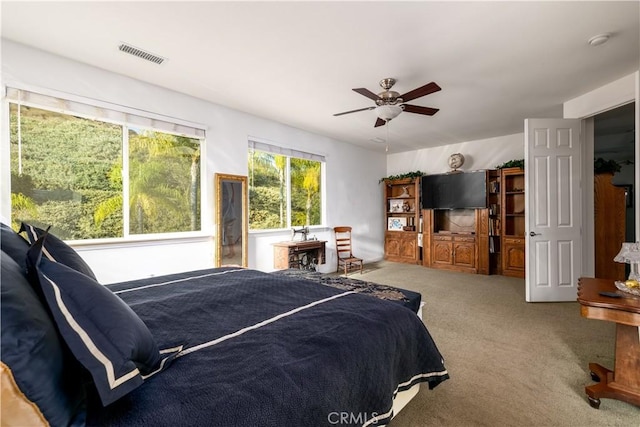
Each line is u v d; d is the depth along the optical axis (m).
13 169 2.59
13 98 2.51
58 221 2.83
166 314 1.45
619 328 1.82
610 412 1.73
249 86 3.34
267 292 1.83
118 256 3.09
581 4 2.02
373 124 4.82
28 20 2.19
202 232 3.80
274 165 4.87
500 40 2.43
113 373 0.78
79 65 2.83
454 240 5.73
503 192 5.31
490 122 4.69
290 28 2.28
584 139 3.79
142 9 2.06
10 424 0.64
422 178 6.21
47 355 0.70
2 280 0.70
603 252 4.15
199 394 0.86
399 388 1.40
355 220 6.29
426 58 2.72
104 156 3.10
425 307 3.58
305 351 1.12
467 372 2.16
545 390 1.95
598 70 2.96
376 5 2.02
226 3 2.00
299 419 0.90
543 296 3.75
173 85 3.32
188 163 3.72
